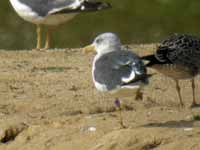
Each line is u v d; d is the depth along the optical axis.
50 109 15.51
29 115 15.24
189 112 14.97
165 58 15.07
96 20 27.48
